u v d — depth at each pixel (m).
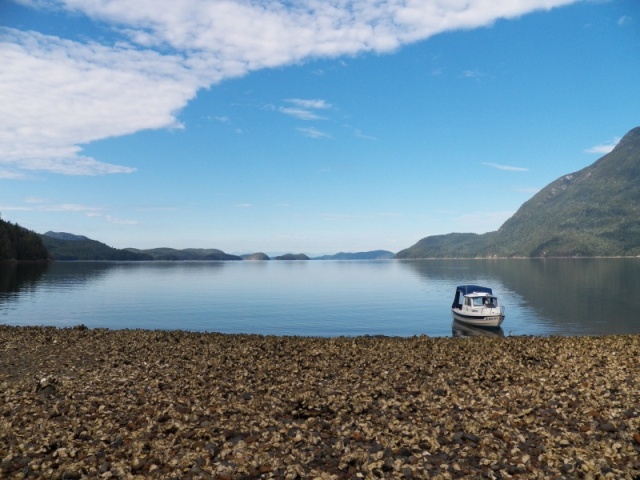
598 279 146.75
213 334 36.19
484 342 31.20
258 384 18.56
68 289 108.25
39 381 18.67
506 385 17.59
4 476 9.62
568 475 9.55
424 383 18.33
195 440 11.80
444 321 60.53
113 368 21.97
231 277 185.38
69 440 11.71
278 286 131.38
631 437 11.48
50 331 35.88
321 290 116.38
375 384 18.28
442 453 10.80
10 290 102.25
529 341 31.06
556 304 77.88
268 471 9.84
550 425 12.60
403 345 29.89
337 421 13.49
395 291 113.69
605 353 23.97
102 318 61.25
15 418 13.59
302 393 16.70
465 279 162.75
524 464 10.14
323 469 10.04
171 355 25.39
